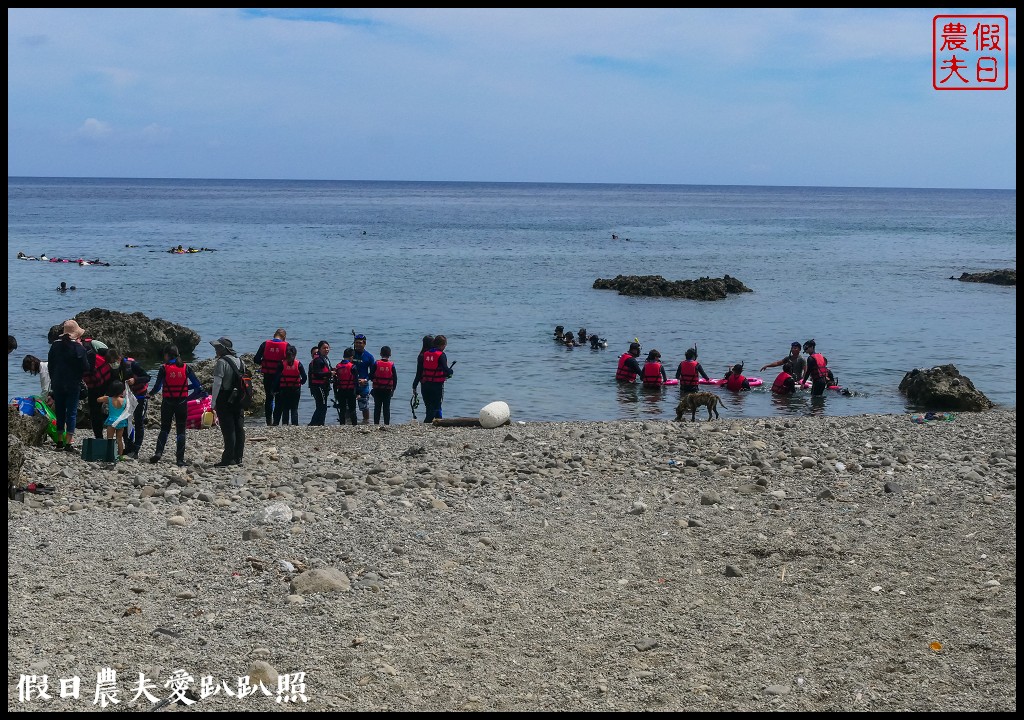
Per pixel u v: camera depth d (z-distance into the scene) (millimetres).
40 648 6625
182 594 7598
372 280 48688
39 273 49969
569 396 22328
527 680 6324
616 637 6969
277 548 8812
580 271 55469
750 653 6691
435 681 6301
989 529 9375
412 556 8609
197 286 44906
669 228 108250
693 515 10047
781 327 34312
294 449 14641
